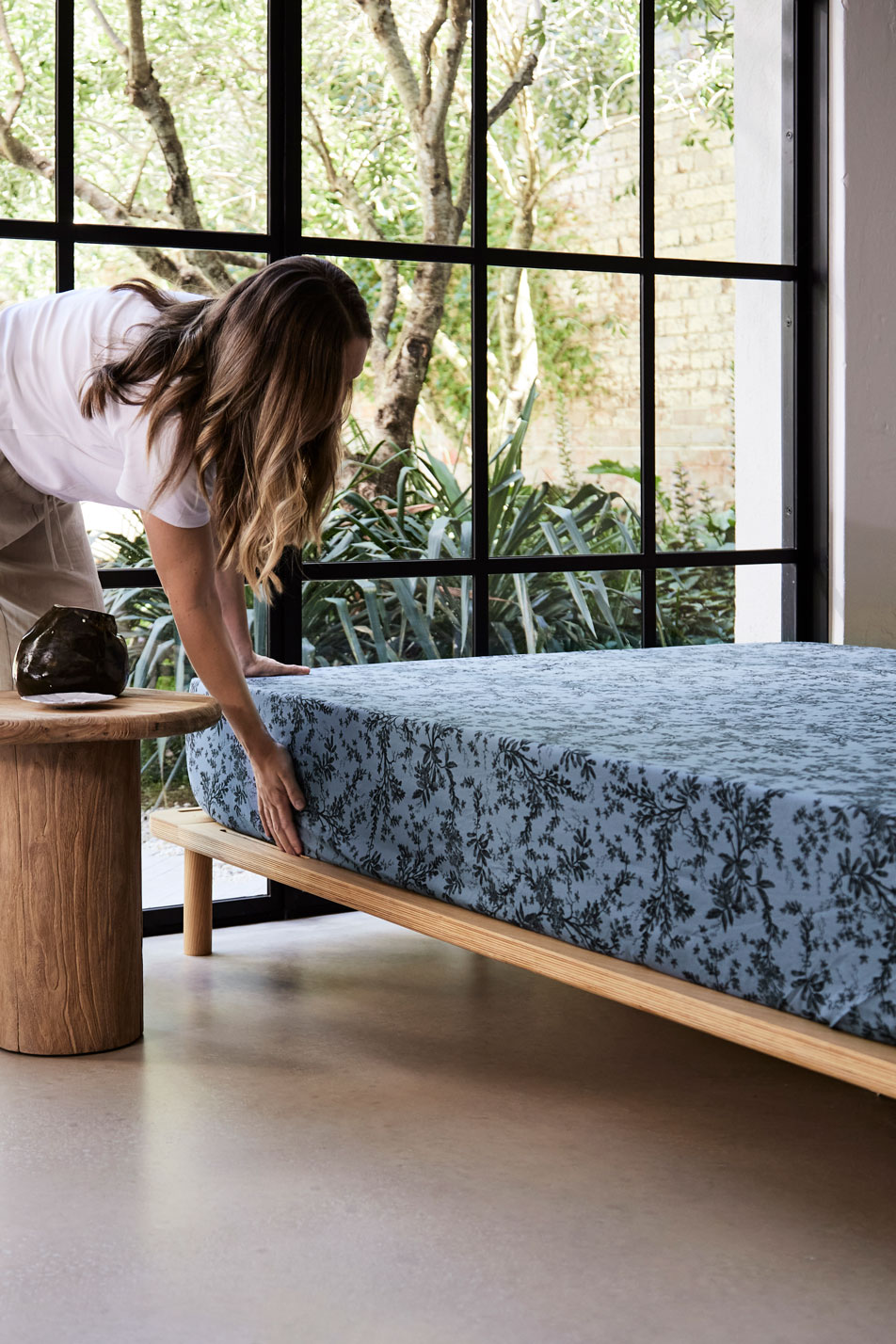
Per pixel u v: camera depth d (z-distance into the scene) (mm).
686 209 3570
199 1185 1881
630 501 3564
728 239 3621
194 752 2889
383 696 2469
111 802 2336
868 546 3703
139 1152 1983
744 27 3588
